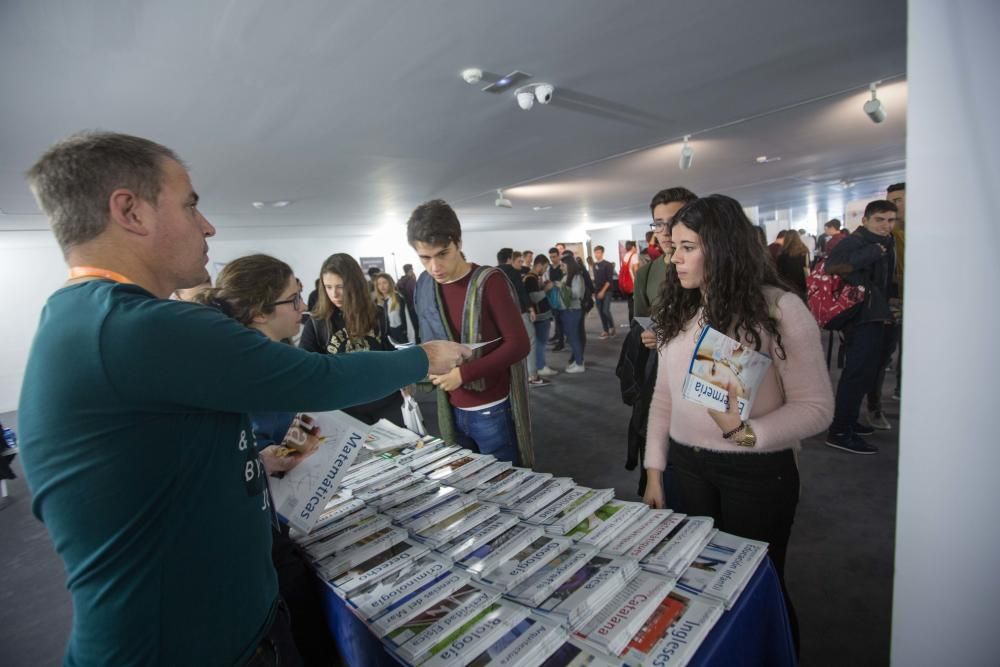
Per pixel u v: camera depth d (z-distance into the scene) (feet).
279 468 3.30
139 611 1.85
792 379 3.28
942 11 2.02
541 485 3.87
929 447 2.21
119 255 2.05
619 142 15.80
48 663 5.97
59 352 1.76
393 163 15.28
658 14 7.64
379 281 15.97
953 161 2.04
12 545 9.00
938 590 2.27
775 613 2.92
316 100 9.59
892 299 9.61
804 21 8.42
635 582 2.68
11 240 21.57
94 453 1.74
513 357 4.85
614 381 15.72
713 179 25.45
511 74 9.30
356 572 3.05
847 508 7.09
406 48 7.82
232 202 18.99
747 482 3.47
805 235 34.88
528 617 2.47
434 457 4.77
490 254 43.73
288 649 2.49
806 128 15.97
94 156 1.97
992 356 2.04
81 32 6.34
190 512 1.93
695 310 3.82
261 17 6.53
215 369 1.82
